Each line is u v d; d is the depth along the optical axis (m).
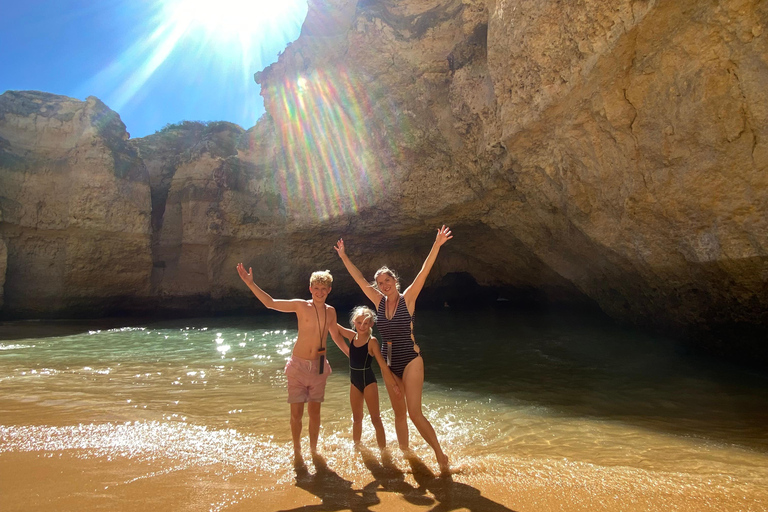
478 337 10.48
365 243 16.48
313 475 2.95
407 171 12.52
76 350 9.00
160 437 3.73
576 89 6.25
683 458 3.21
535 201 9.04
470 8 8.84
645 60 5.38
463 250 15.76
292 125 16.17
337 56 13.94
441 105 10.70
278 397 5.16
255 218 18.02
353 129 13.67
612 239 7.27
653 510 2.39
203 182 18.62
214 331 12.51
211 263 18.08
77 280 16.20
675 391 5.28
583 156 6.85
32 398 5.11
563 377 6.18
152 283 17.92
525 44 6.81
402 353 3.35
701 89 4.89
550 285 14.39
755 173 4.72
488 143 8.83
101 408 4.68
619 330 10.60
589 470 2.98
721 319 6.58
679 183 5.55
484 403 4.89
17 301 15.31
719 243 5.37
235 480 2.85
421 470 3.04
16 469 2.98
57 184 16.00
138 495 2.59
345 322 15.52
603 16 5.49
